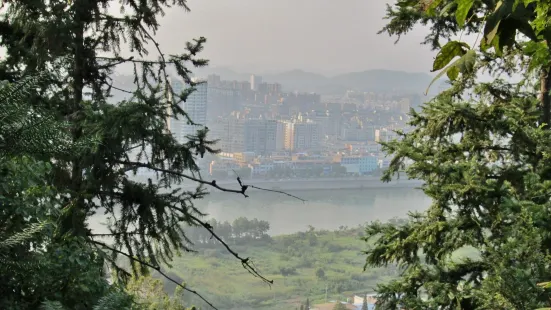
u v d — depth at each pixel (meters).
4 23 5.86
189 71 6.19
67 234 4.08
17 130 1.36
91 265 3.74
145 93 5.57
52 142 1.41
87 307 3.28
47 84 1.50
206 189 5.77
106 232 5.48
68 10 5.63
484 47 1.22
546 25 1.46
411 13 6.51
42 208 3.09
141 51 6.12
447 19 6.39
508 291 3.59
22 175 2.93
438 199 6.19
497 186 5.94
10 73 5.27
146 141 5.34
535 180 5.27
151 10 6.10
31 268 1.87
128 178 5.51
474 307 5.85
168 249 5.65
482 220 5.91
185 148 5.61
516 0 1.11
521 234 4.33
